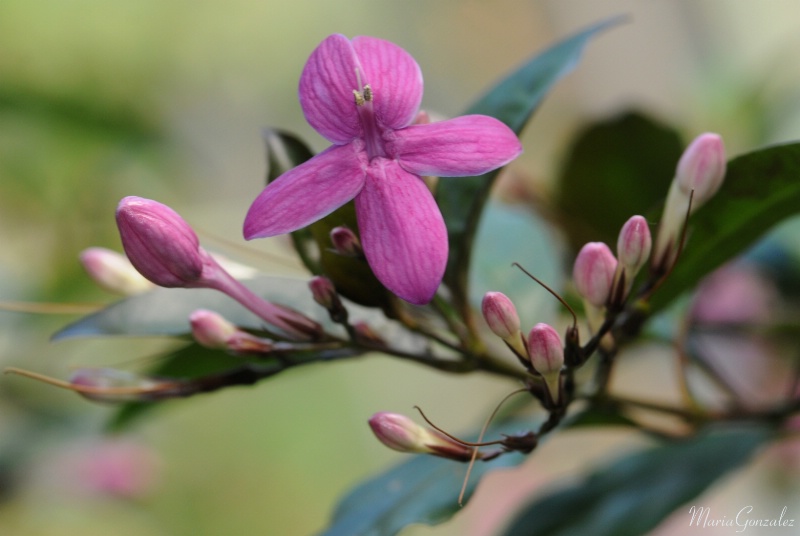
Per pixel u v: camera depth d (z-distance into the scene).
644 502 0.30
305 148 0.28
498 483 0.49
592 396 0.29
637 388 0.46
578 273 0.27
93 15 0.49
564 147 0.34
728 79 0.44
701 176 0.28
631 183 0.34
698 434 0.31
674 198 0.28
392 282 0.26
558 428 0.29
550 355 0.27
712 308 0.36
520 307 0.32
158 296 0.29
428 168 0.26
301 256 0.28
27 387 0.43
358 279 0.27
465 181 0.29
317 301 0.28
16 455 0.44
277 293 0.29
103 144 0.47
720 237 0.29
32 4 0.47
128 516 0.48
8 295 0.41
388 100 0.27
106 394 0.28
